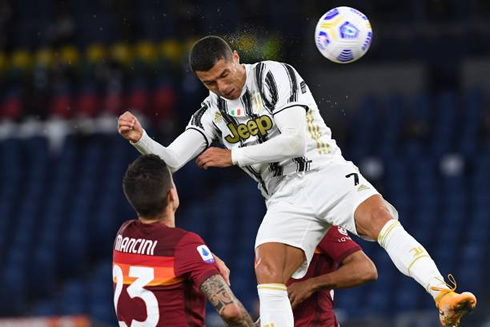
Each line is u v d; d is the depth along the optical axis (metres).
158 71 65.56
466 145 60.06
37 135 64.12
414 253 18.31
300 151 19.02
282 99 19.19
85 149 63.44
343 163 19.84
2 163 63.38
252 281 53.50
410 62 67.56
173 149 20.02
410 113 63.25
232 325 17.86
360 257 21.47
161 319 17.83
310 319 21.39
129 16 67.44
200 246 18.00
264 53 24.08
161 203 18.22
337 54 19.08
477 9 68.88
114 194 61.16
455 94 64.25
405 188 57.94
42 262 58.22
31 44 68.69
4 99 66.12
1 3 69.81
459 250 53.28
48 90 66.06
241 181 62.38
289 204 19.75
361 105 64.50
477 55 67.38
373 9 68.75
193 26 65.44
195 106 63.50
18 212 61.25
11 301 55.44
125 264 18.16
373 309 49.47
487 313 41.97
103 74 66.06
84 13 68.44
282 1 62.56
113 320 53.47
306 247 19.64
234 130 19.78
